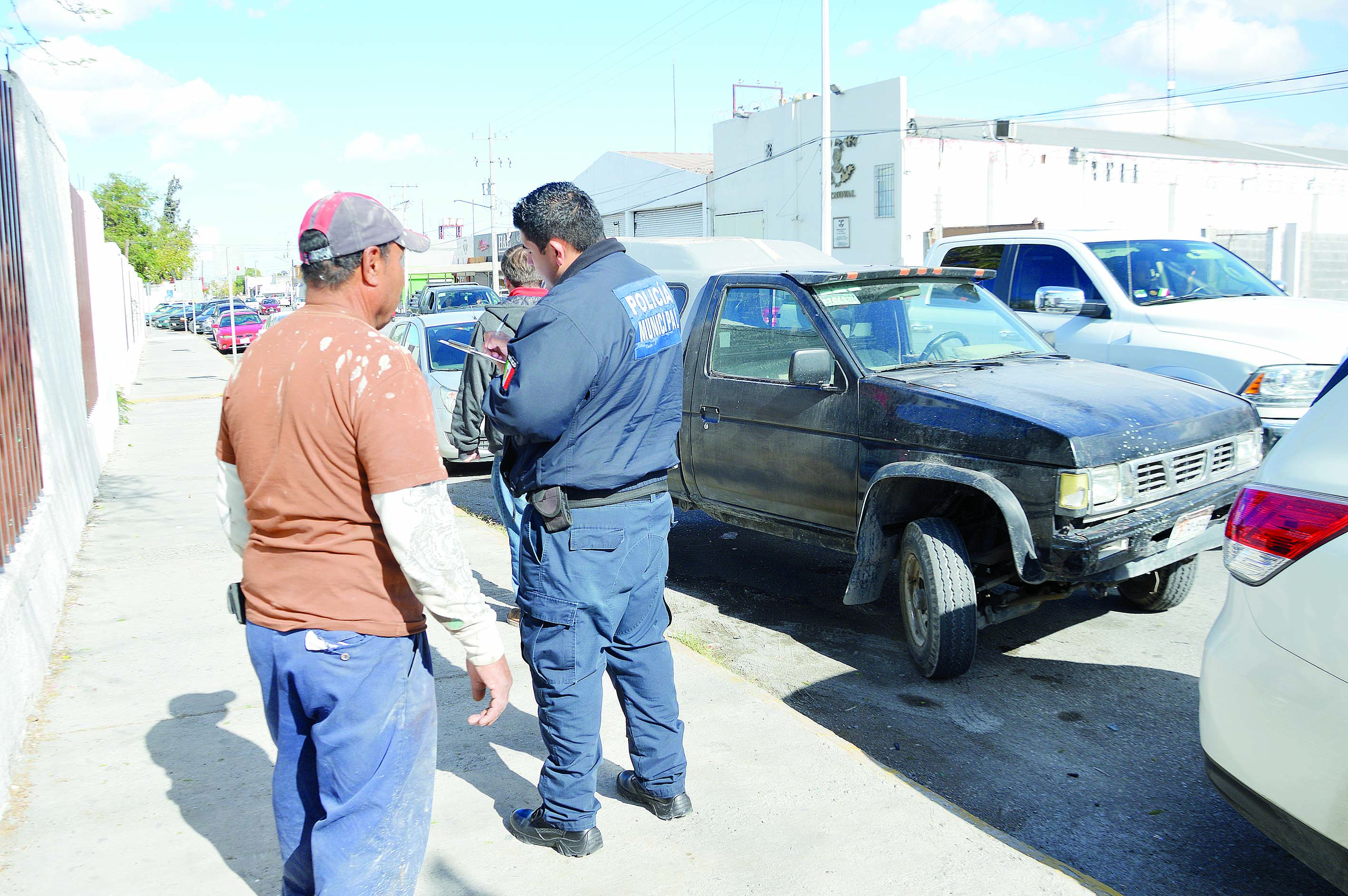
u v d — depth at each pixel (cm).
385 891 214
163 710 397
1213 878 306
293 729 215
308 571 201
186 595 557
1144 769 378
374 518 202
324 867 208
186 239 6325
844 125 3055
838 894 273
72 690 418
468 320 1105
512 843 298
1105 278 721
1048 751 394
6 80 537
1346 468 241
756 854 292
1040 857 292
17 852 294
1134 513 420
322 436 195
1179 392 470
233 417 203
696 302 602
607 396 269
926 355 530
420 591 202
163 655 460
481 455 1024
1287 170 3659
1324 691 232
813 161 3212
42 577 473
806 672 480
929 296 563
